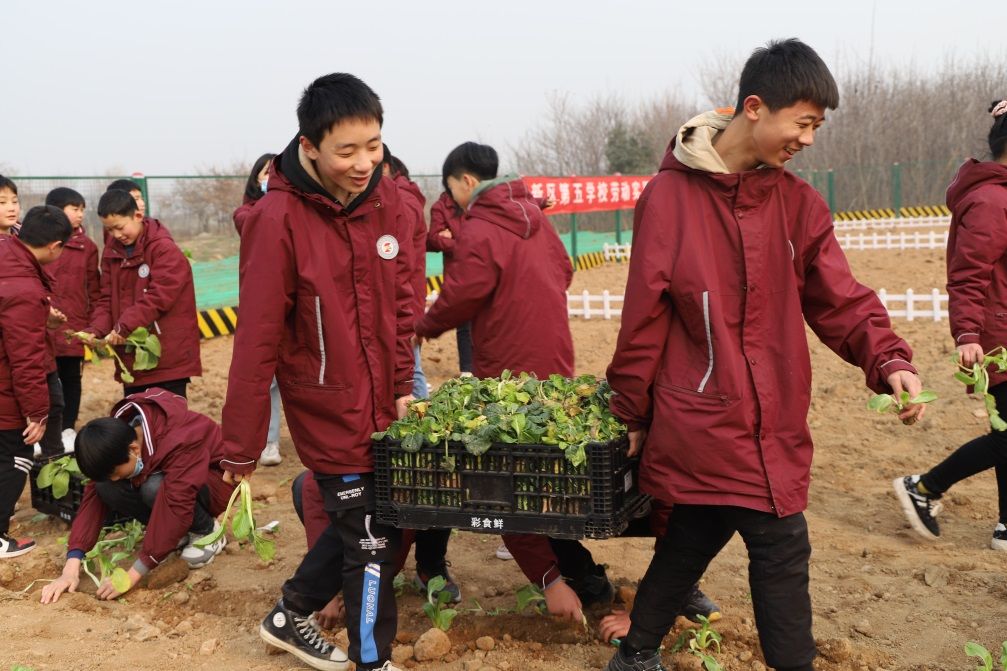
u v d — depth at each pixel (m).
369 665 3.45
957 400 7.83
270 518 5.77
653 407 3.17
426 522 3.39
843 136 43.50
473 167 5.09
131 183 6.59
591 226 26.14
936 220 31.95
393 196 3.44
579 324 12.84
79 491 5.37
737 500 3.00
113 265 6.11
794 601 3.08
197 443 4.78
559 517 3.26
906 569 4.71
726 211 3.06
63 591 4.64
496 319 4.46
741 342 3.07
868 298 3.15
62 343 7.33
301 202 3.22
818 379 9.10
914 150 42.75
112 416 4.91
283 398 3.40
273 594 4.61
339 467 3.37
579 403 3.59
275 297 3.19
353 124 3.02
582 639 3.97
